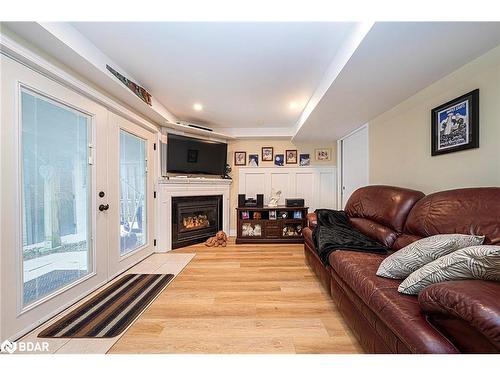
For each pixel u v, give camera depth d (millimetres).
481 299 697
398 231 1883
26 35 1390
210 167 4176
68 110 1832
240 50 1899
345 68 1771
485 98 1554
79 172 1948
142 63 2104
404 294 1056
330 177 4660
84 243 1997
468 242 1129
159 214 3367
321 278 2127
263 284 2219
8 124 1354
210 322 1594
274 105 3209
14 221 1377
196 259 3014
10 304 1350
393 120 2643
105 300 1889
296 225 4066
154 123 3271
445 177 1903
